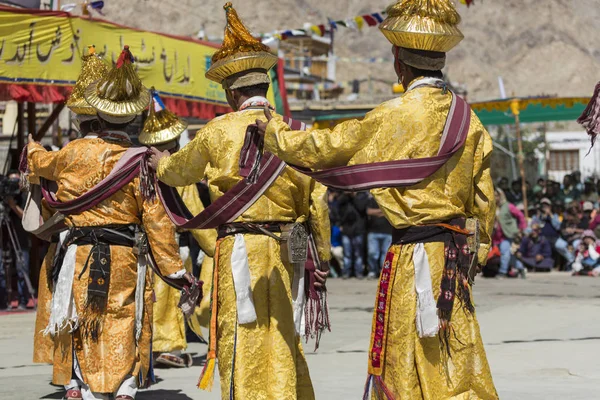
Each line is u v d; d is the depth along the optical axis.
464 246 5.55
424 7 5.60
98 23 16.61
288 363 6.28
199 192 12.20
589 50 93.62
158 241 7.07
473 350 5.53
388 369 5.53
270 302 6.32
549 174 45.06
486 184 5.82
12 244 15.96
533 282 21.23
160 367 10.12
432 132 5.52
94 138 7.35
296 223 6.39
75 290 7.12
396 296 5.53
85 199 7.14
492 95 94.19
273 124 5.80
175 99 18.69
